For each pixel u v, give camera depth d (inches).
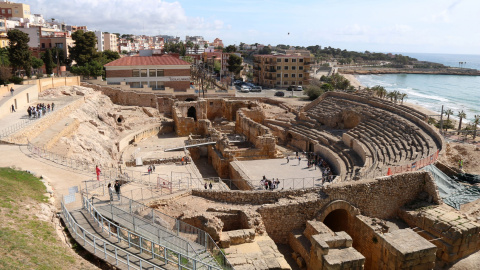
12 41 3329.2
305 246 1286.9
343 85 5506.9
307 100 4212.6
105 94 3385.8
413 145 2089.1
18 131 1740.9
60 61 4478.3
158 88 3907.5
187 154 2432.3
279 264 1090.7
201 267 888.9
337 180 1876.2
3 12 6072.8
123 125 2918.3
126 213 1050.1
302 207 1398.9
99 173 1453.0
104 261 866.8
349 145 2436.0
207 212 1300.4
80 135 2167.8
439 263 1339.8
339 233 1230.9
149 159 2224.4
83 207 1121.4
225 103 3612.2
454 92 7475.4
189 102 3312.0
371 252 1354.6
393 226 1467.8
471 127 3437.5
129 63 3895.2
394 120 2529.5
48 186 1243.8
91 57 4377.5
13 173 1245.7
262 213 1353.3
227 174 2380.7
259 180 1961.1
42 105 2217.0
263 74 5969.5
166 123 3216.0
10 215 938.1
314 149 2667.3
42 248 828.0
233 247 1198.3
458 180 1743.4
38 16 6973.4
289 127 3139.8
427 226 1397.6
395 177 1531.7
